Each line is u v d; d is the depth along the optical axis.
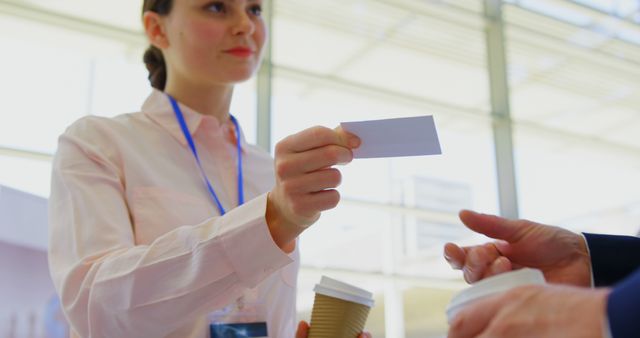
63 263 1.06
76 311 1.00
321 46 7.09
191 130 1.35
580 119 8.30
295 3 6.80
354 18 7.06
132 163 1.21
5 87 4.95
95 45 5.59
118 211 1.12
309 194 0.89
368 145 0.90
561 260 0.99
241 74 1.32
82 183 1.12
